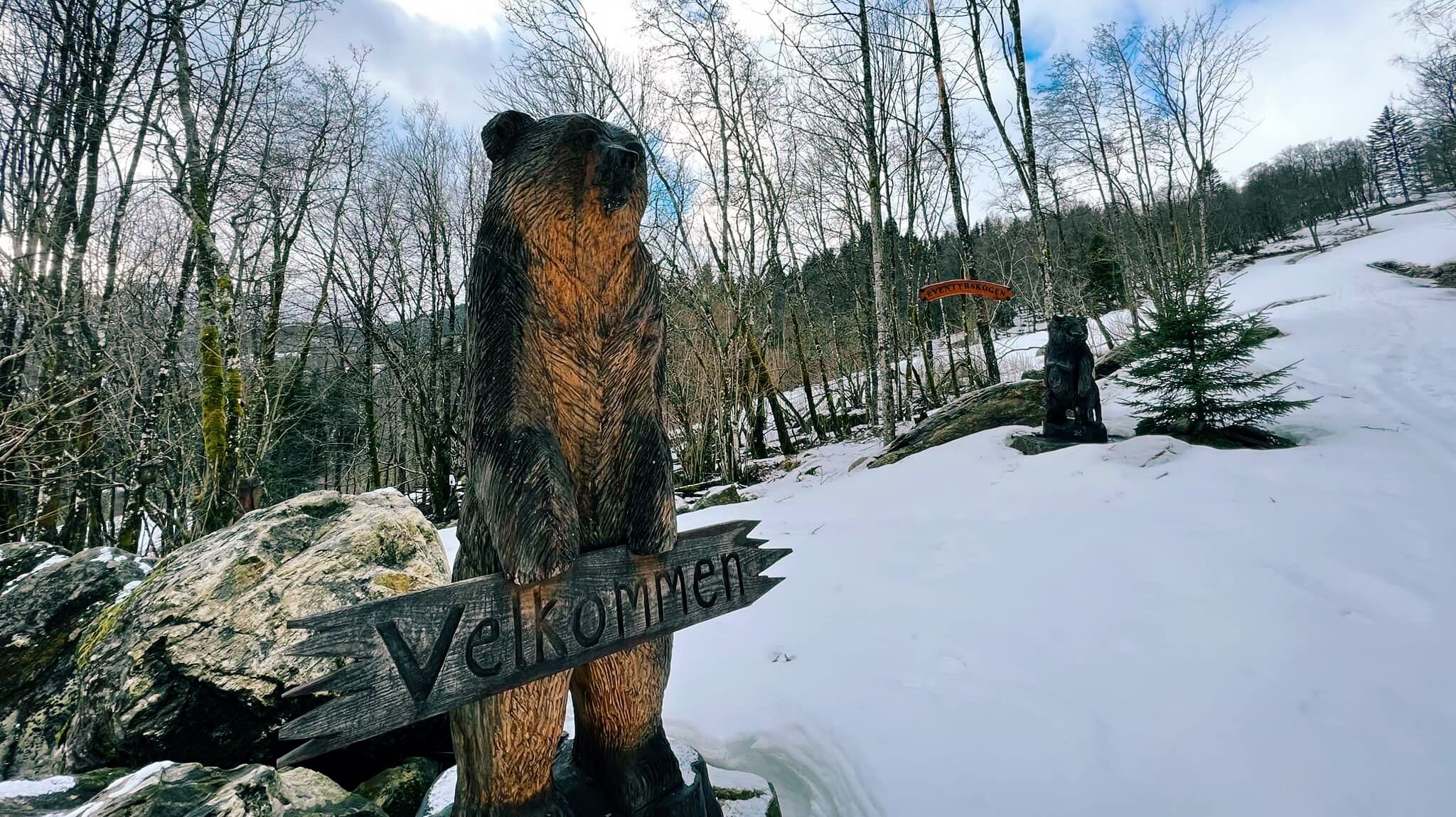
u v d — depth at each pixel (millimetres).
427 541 4148
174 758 2955
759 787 2635
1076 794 2531
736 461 13328
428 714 1435
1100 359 13844
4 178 9281
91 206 9750
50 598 4258
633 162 1647
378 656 1379
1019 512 6016
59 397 8531
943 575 4820
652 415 1906
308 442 19188
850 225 17203
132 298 10281
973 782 2660
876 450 12164
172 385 10078
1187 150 19609
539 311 1695
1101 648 3480
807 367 19141
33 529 9273
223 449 8914
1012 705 3109
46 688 3695
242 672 3107
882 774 2783
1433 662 3045
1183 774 2549
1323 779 2443
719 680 3764
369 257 18906
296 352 17203
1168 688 3074
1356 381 9727
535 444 1632
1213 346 7715
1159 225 21531
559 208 1664
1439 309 14555
